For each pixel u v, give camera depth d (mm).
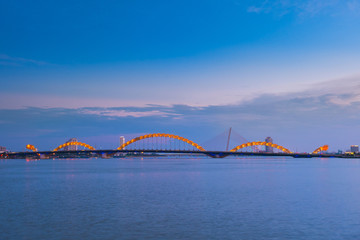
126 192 62062
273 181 84250
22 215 40906
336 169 147000
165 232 33469
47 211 43281
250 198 53656
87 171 138250
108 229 34562
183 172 127812
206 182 82125
